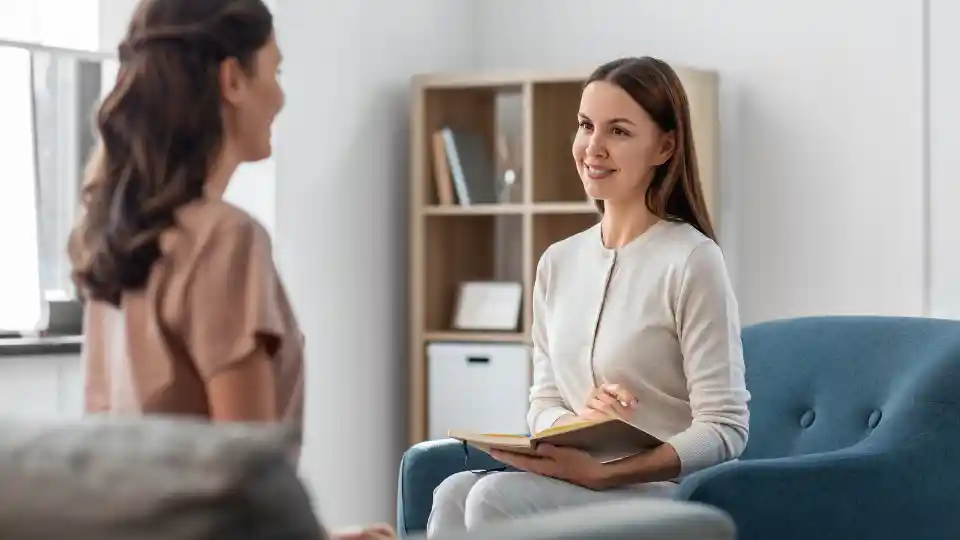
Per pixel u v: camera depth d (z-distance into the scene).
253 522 1.18
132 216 2.16
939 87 6.09
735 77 6.55
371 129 6.54
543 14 7.08
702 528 1.65
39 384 5.08
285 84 5.96
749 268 6.51
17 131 5.20
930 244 6.11
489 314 6.54
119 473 1.22
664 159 3.71
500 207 6.44
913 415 3.64
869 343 4.02
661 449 3.38
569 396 3.77
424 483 3.99
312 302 6.14
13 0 5.20
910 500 3.55
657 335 3.60
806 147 6.39
